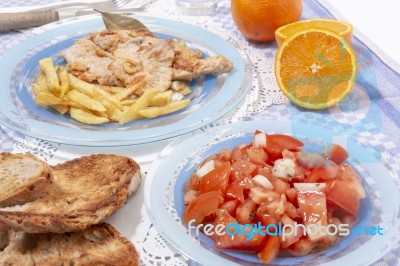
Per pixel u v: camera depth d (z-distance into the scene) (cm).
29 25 71
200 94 58
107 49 63
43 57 63
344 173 44
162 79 58
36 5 78
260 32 67
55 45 65
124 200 42
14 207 41
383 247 39
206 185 42
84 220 39
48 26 69
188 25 69
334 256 39
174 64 60
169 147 49
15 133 53
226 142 49
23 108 55
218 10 78
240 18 67
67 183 44
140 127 52
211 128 51
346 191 42
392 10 74
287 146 46
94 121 52
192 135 52
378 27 70
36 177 41
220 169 43
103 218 40
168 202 43
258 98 58
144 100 54
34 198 42
